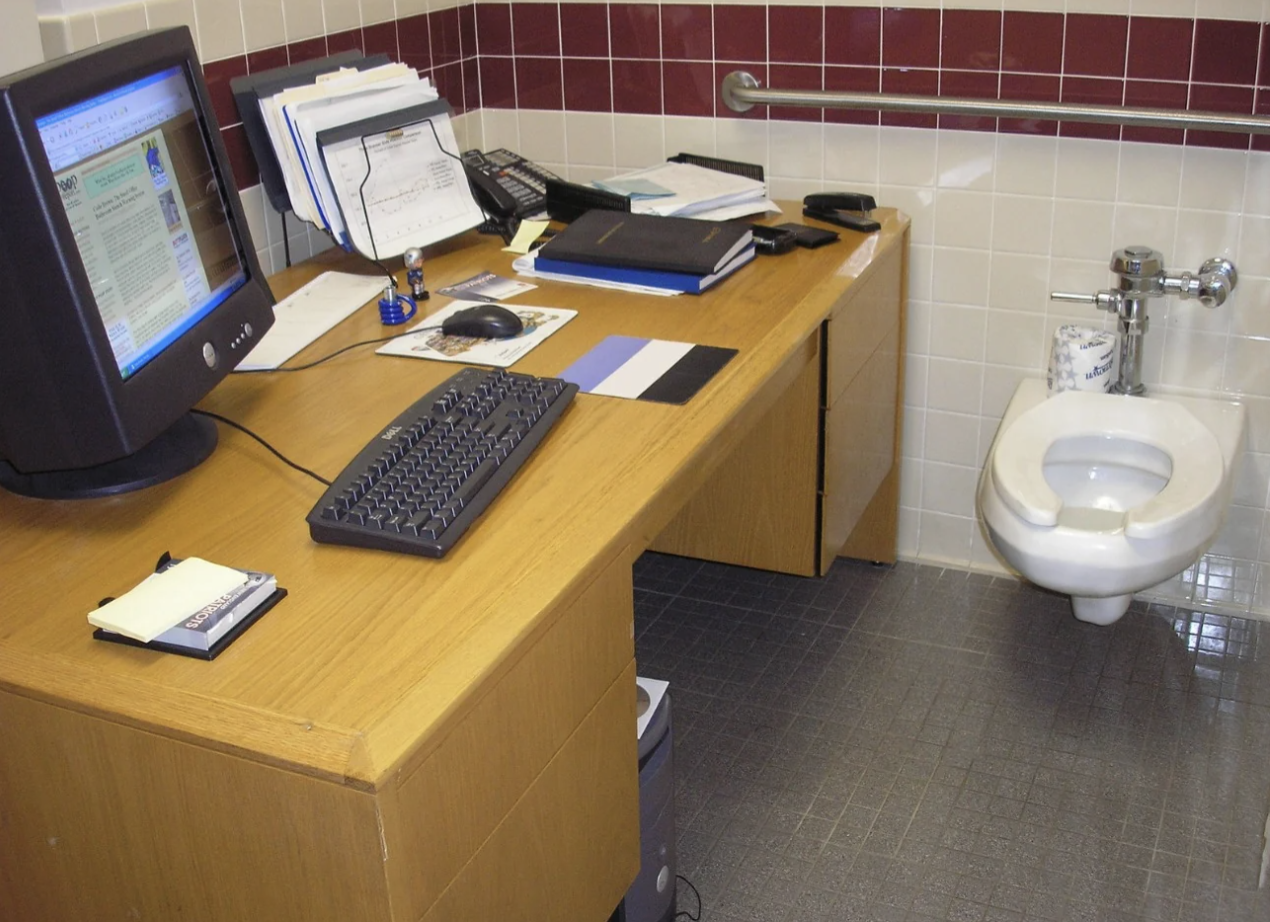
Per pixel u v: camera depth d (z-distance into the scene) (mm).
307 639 1101
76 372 1236
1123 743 2129
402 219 2035
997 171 2334
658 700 1621
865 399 2236
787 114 2443
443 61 2512
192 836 1071
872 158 2414
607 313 1849
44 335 1218
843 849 1930
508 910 1201
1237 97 2135
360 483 1298
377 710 1009
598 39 2525
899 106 2291
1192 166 2205
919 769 2088
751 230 2094
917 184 2398
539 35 2564
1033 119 2236
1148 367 2375
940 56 2297
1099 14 2168
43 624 1137
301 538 1262
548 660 1186
